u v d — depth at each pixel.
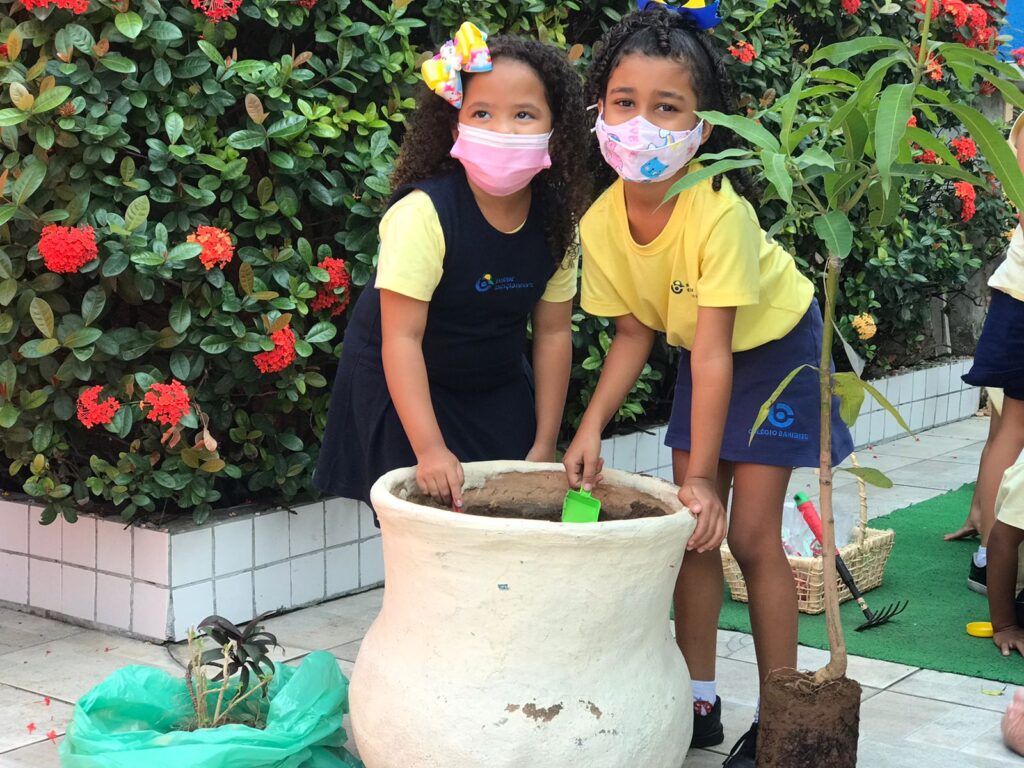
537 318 2.92
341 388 2.92
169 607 3.47
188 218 3.44
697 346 2.50
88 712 2.59
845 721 2.32
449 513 2.21
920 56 2.16
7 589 3.86
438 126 2.66
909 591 4.08
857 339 6.11
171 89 3.41
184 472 3.46
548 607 2.20
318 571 3.88
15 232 3.34
